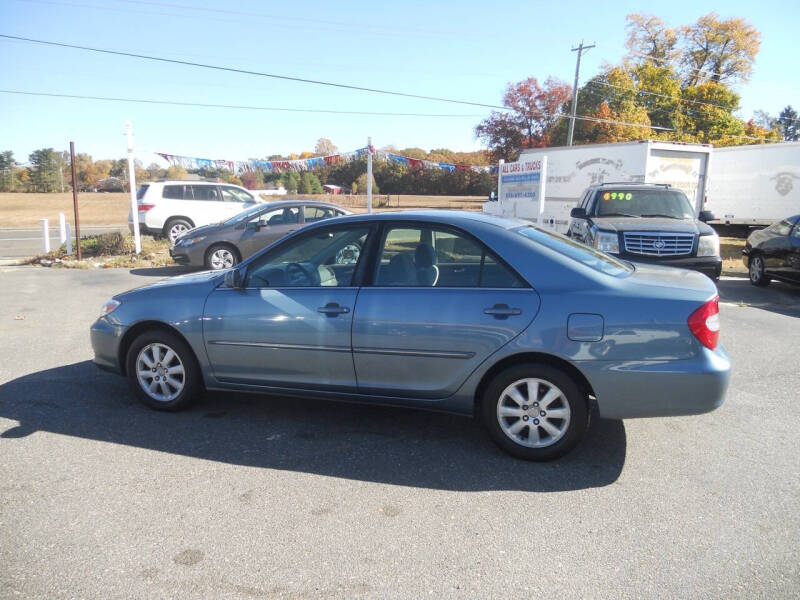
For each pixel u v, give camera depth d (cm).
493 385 388
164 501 337
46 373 572
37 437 423
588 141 4719
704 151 1636
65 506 330
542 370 378
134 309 471
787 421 466
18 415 464
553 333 371
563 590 263
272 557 286
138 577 270
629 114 4566
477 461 393
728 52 5212
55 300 945
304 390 434
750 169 2231
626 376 365
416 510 330
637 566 281
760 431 446
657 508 335
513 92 4881
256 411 481
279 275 446
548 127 4894
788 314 895
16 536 301
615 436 437
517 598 258
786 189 2111
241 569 276
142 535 303
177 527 310
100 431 436
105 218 3903
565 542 301
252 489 352
